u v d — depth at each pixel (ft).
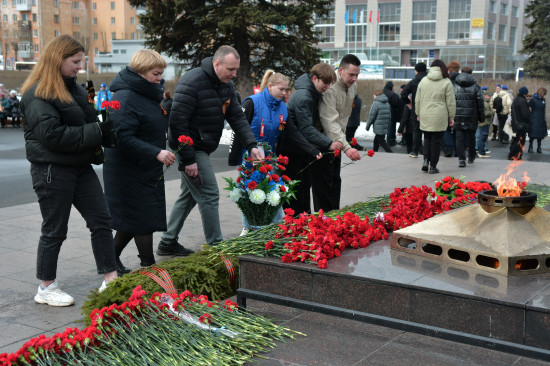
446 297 8.92
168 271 12.21
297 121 18.60
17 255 17.43
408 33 237.86
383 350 9.28
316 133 18.38
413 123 41.14
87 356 8.66
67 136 12.67
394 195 16.08
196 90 15.94
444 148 41.24
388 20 240.73
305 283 10.27
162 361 8.63
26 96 12.81
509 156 48.65
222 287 12.67
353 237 11.94
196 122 16.20
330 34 250.57
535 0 139.44
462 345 9.42
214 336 9.39
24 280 15.10
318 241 10.85
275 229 12.63
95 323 9.14
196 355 8.84
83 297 13.87
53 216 13.15
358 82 97.81
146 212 15.29
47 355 8.34
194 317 9.91
